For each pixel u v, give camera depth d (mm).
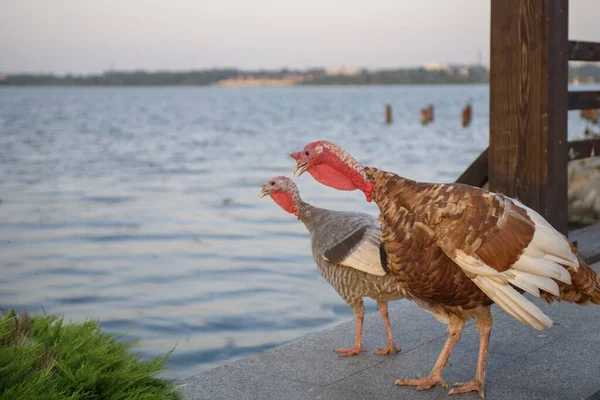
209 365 3986
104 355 2309
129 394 2176
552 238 2082
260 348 4258
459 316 2295
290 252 7258
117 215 9922
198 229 8727
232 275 6266
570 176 6711
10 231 8688
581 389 2305
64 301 5516
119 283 6062
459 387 2318
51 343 2410
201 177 15148
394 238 2188
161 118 54406
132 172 16219
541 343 2701
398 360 2607
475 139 27188
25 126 39969
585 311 3037
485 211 2088
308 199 10766
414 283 2207
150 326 4770
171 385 2350
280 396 2314
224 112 68812
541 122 3420
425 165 17047
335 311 5031
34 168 17078
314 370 2527
